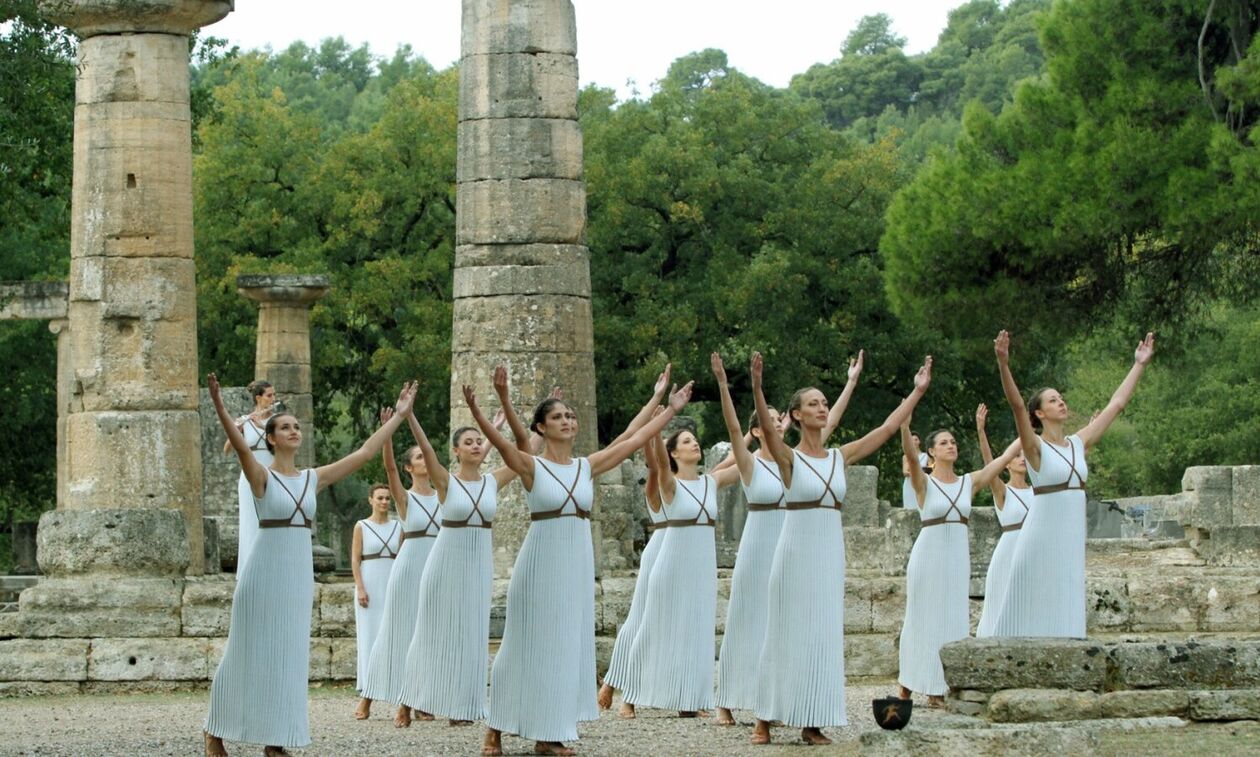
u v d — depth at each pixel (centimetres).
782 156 5203
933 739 1255
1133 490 6069
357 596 2005
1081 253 3597
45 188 3984
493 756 1503
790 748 1524
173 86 2447
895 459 5225
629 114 5209
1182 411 5712
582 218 2419
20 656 2205
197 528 2444
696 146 4975
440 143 5116
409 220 5216
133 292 2419
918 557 1909
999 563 1894
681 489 1789
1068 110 3628
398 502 1830
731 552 3253
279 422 1468
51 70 2522
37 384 4906
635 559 3247
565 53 2408
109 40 2436
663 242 5091
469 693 1673
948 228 3584
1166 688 1431
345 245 5125
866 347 4947
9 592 3347
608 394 4888
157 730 1745
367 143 5166
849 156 5209
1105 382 6094
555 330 2381
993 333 3872
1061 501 1666
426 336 4809
